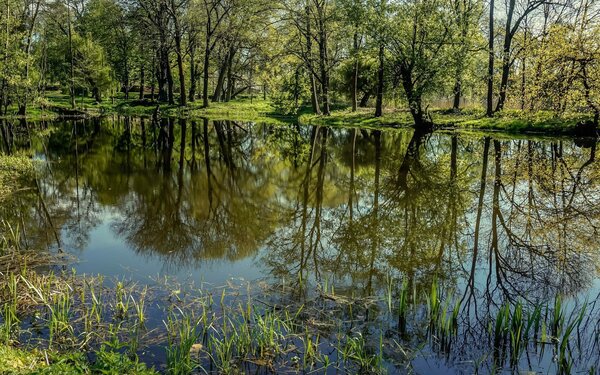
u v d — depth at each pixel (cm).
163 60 4919
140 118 4012
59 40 4966
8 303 633
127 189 1439
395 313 650
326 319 628
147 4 4231
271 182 1586
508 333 584
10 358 457
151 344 558
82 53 4616
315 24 3912
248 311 628
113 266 820
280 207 1269
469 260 882
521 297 722
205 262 855
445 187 1466
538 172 1655
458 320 637
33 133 2825
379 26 2864
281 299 690
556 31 2119
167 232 1039
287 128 3325
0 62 3159
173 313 636
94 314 627
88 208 1216
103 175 1630
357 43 3897
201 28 4528
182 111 4284
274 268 828
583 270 837
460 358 542
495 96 3762
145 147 2333
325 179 1627
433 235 1029
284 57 4119
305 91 4538
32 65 3866
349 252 922
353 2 3055
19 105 3747
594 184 1473
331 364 525
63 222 1087
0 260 809
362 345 556
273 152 2231
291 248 944
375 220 1145
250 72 5250
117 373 433
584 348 562
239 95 6291
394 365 527
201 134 2941
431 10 2808
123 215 1166
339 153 2162
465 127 3030
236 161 1988
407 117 3459
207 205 1284
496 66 3338
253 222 1133
